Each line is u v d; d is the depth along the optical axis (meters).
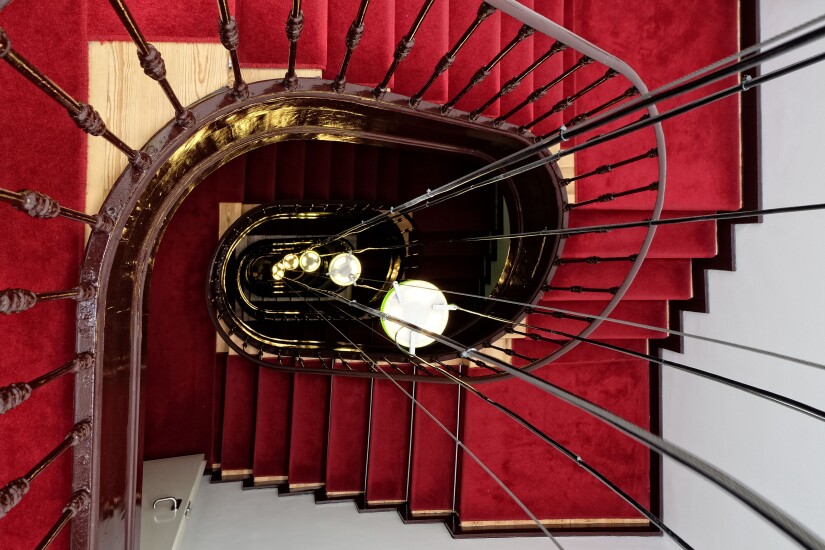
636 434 0.69
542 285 3.42
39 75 1.24
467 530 3.94
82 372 1.75
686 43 3.52
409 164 5.24
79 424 1.73
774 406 2.97
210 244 4.58
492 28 3.02
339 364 4.12
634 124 0.99
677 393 3.90
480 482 4.00
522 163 3.21
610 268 3.57
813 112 2.94
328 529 3.70
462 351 1.15
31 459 1.73
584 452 4.12
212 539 3.43
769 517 0.51
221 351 4.56
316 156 5.00
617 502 4.13
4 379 1.65
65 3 1.76
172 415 4.40
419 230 5.40
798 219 2.93
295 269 5.74
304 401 4.18
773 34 3.33
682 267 3.65
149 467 4.07
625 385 4.16
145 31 2.00
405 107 2.52
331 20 2.56
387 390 4.06
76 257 1.79
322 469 4.18
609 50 3.46
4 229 1.63
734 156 3.44
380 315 1.68
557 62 3.30
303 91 2.23
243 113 2.21
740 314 3.28
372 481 4.01
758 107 3.35
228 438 4.40
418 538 3.80
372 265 6.32
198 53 2.04
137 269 2.20
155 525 3.22
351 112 2.54
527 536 3.98
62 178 1.75
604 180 3.40
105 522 1.90
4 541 1.71
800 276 2.86
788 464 2.84
